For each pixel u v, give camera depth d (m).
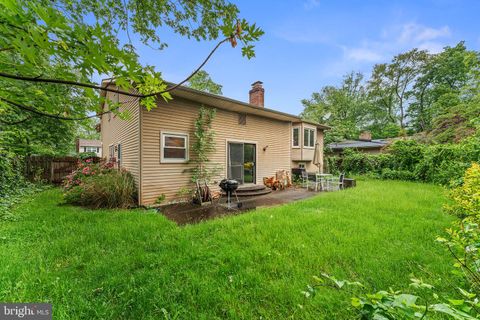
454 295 1.79
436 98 21.25
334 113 22.94
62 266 2.46
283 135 10.37
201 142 6.82
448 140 11.86
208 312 1.76
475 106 9.45
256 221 4.01
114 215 4.46
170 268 2.36
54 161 9.55
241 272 2.27
